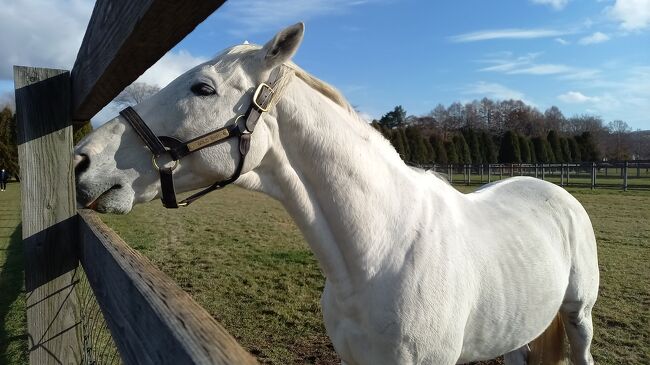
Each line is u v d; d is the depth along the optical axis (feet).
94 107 6.42
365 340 6.19
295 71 6.32
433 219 6.54
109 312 4.48
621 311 14.94
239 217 37.37
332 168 6.08
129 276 3.84
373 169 6.31
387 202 6.27
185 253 23.70
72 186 6.74
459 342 6.42
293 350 12.48
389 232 6.16
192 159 5.80
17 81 6.44
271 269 20.42
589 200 45.93
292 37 5.88
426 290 5.98
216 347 2.55
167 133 5.73
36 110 6.53
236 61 6.04
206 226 32.76
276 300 16.35
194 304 3.31
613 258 21.84
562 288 8.15
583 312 8.93
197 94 5.81
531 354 9.39
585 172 98.89
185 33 3.86
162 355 2.80
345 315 6.37
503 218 7.76
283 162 6.15
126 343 3.73
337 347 6.73
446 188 7.48
